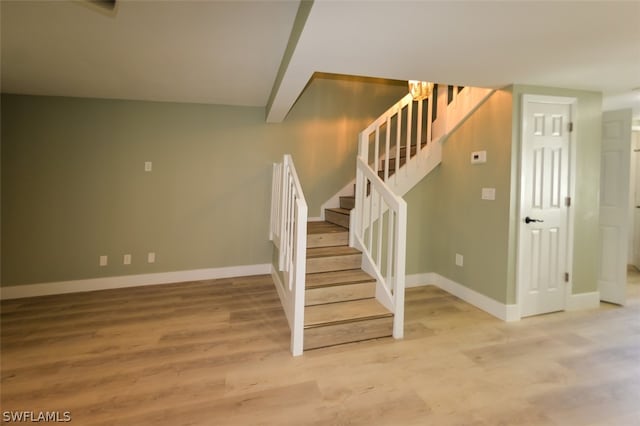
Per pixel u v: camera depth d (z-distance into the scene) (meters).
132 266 3.71
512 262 2.86
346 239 3.38
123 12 2.05
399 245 2.50
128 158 3.62
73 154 3.45
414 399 1.82
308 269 2.93
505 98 2.85
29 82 3.03
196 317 2.87
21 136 3.29
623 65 2.36
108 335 2.52
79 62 2.69
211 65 2.80
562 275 3.07
